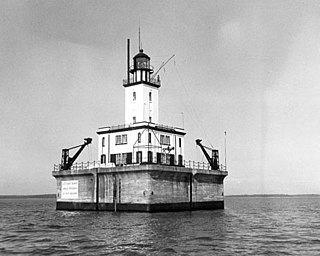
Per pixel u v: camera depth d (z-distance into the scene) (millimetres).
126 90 76250
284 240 37188
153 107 75750
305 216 71000
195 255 29828
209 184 71938
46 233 42688
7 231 45562
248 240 36875
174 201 64188
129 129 70125
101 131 74000
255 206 126688
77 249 32438
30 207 128625
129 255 30094
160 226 46312
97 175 66812
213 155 77375
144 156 67812
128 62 77375
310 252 31406
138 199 61375
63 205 72688
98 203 66562
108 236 38844
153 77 77062
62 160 75625
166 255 29875
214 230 43406
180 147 74875
